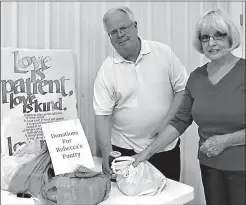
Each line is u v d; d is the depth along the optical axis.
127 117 1.71
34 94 1.58
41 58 1.60
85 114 1.89
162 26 2.12
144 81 1.68
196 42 1.36
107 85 1.68
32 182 1.30
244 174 1.31
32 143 1.49
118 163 1.34
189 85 1.43
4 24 1.59
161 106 1.71
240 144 1.29
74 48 1.81
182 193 1.34
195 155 2.38
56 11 1.74
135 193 1.31
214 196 1.40
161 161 1.80
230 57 1.34
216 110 1.30
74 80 1.72
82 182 1.25
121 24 1.56
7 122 1.50
